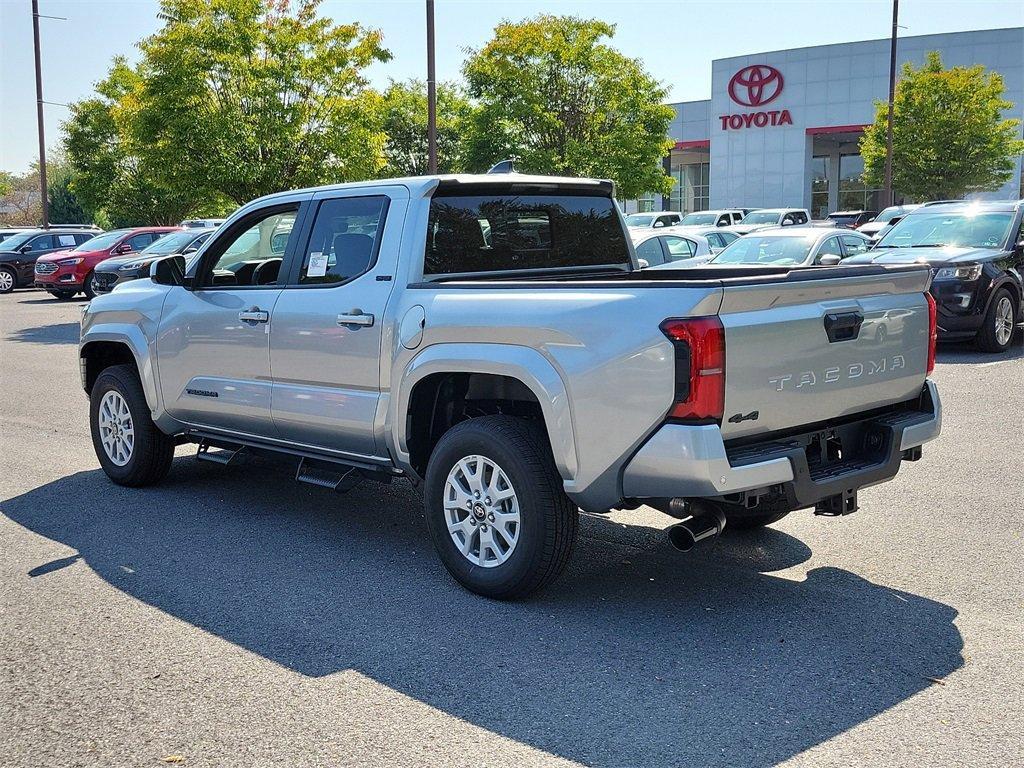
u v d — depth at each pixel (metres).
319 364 5.57
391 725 3.63
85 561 5.52
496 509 4.79
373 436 5.36
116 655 4.27
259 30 19.72
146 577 5.25
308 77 20.00
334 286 5.54
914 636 4.36
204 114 19.33
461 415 5.41
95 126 37.06
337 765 3.35
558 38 24.44
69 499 6.84
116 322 6.97
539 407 5.16
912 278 4.99
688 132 58.19
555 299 4.52
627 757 3.38
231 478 7.41
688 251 17.25
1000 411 9.21
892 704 3.73
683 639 4.36
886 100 50.12
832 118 51.44
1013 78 49.22
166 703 3.82
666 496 4.22
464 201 5.49
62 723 3.67
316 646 4.34
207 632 4.51
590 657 4.19
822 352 4.50
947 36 49.38
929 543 5.63
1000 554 5.43
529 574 4.67
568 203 6.05
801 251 14.27
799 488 4.33
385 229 5.36
